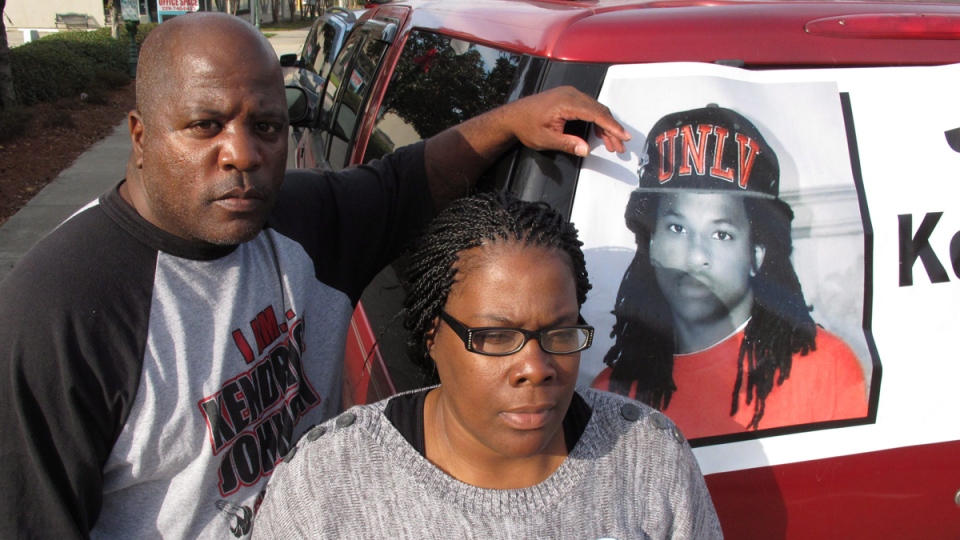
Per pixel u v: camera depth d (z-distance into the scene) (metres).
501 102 1.94
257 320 1.62
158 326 1.47
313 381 1.82
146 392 1.46
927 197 1.85
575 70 1.77
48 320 1.38
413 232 2.03
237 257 1.59
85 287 1.41
